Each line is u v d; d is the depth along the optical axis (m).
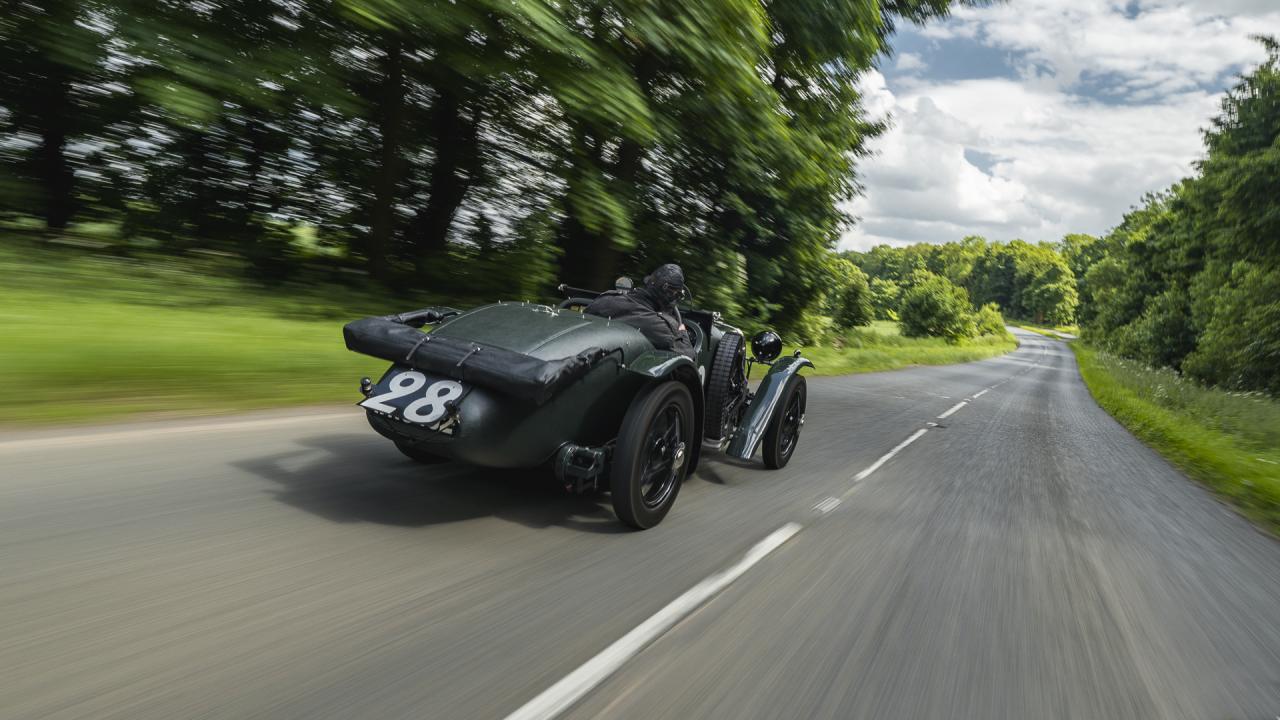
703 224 19.42
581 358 3.34
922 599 3.31
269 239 12.99
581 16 8.52
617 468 3.58
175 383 5.45
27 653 2.02
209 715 1.85
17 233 10.36
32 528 2.86
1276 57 31.48
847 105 18.16
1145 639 3.11
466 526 3.52
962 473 6.67
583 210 11.58
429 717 1.97
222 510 3.30
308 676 2.10
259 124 12.09
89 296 7.97
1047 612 3.31
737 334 5.33
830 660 2.61
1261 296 32.03
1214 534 5.33
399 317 3.97
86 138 10.73
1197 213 38.41
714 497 4.70
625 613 2.81
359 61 9.77
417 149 13.73
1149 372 33.06
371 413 3.31
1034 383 26.78
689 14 8.91
